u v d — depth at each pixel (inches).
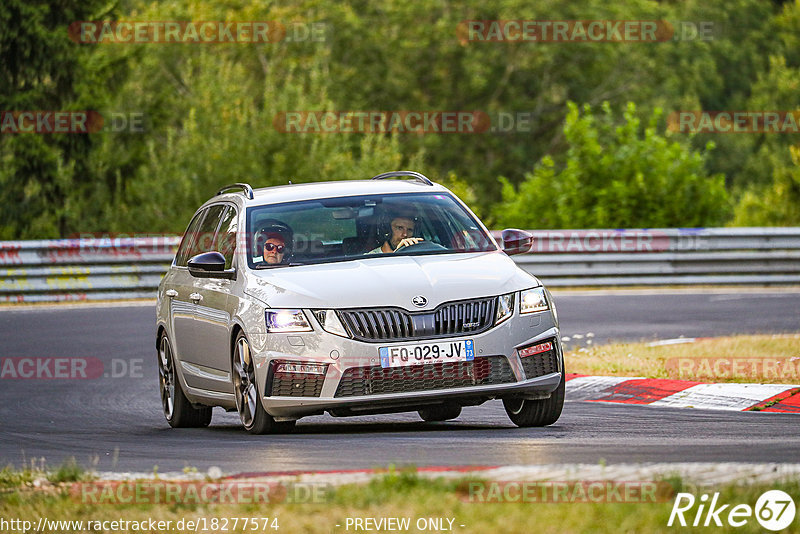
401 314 1201.4
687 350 1873.8
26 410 1679.4
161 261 3193.9
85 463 1124.5
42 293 3075.8
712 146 4190.5
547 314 1251.8
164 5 7760.8
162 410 1674.5
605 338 2233.0
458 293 1216.2
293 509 787.4
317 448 1122.7
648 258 3348.9
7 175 5319.9
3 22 5295.3
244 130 4857.3
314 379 1198.9
